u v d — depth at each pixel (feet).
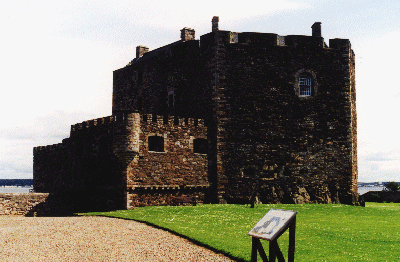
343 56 100.53
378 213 74.74
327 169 96.37
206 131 93.45
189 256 40.09
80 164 98.43
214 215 67.46
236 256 39.52
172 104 105.91
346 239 48.21
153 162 84.48
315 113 97.25
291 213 30.25
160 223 57.88
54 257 38.99
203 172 91.61
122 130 81.46
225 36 95.66
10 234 49.47
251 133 93.71
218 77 94.12
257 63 95.76
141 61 119.03
